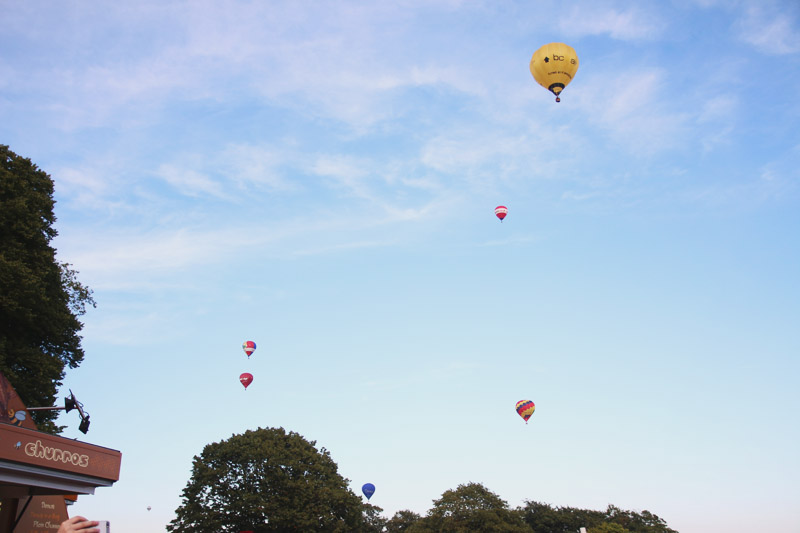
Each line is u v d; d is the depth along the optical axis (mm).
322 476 57625
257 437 57688
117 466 13906
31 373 30609
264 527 52156
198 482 53438
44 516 19094
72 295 35875
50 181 35031
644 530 81688
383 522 89062
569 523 86500
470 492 67750
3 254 29906
